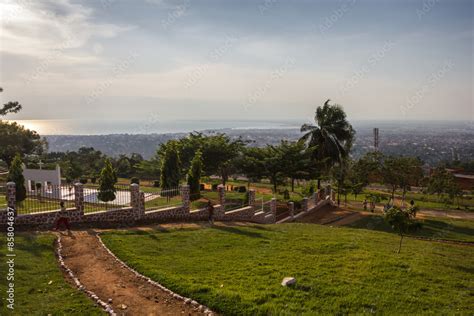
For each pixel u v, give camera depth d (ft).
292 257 48.21
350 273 42.65
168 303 33.99
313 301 34.65
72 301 32.45
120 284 37.65
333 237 61.93
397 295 36.86
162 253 47.65
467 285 40.70
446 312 33.37
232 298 33.96
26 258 41.86
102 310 31.42
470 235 85.15
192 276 39.60
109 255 45.88
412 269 45.01
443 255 54.60
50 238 50.01
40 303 31.60
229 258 46.65
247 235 59.82
